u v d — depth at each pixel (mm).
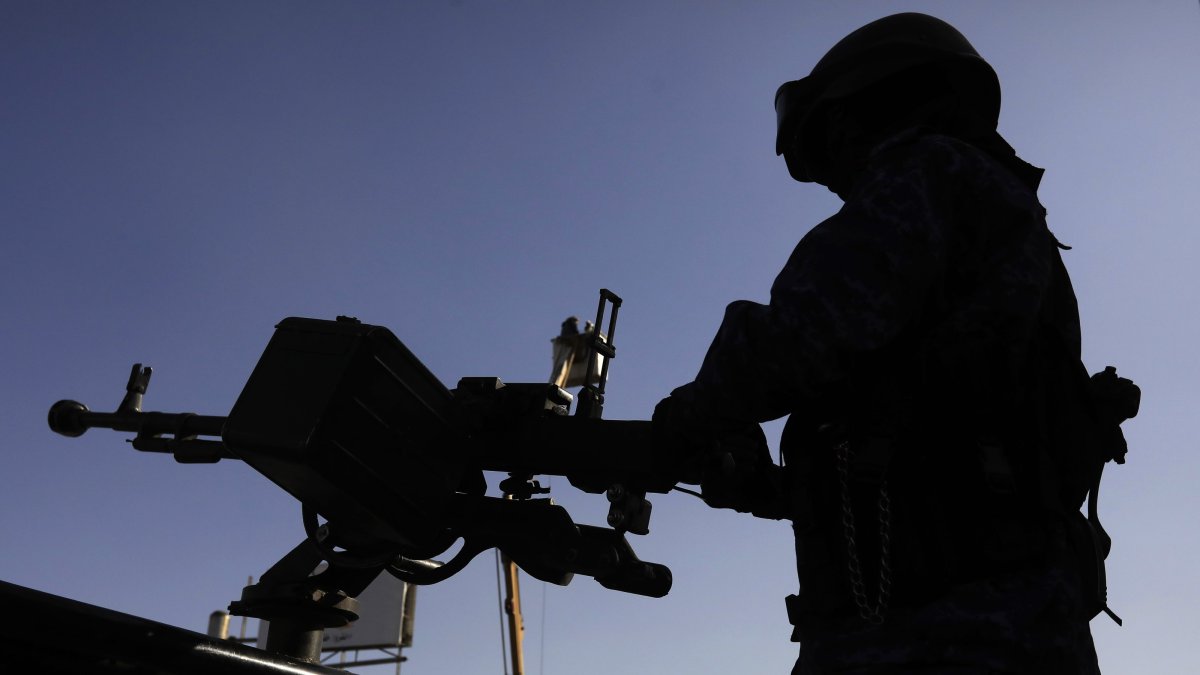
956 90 2080
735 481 2041
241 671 1516
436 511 2342
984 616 1543
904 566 1585
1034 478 1624
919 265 1621
